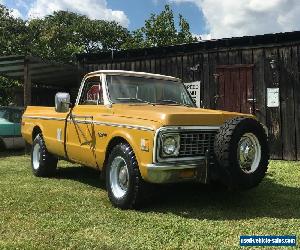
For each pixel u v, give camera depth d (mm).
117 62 13555
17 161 10438
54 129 7367
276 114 10438
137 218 4859
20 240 4117
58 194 6246
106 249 3854
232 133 4820
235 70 11055
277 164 9188
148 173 4852
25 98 13094
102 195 6191
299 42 10055
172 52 12258
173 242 4023
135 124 5141
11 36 30234
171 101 6617
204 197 5988
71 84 19797
